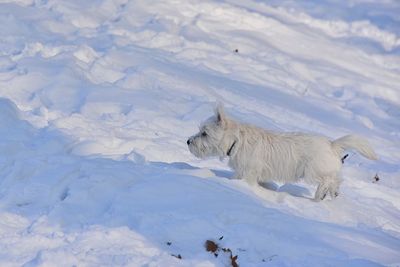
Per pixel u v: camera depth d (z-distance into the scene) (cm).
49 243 739
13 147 995
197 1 2192
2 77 1342
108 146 1096
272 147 998
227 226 806
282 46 2100
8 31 1592
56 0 1844
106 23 1822
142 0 2023
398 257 812
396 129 1745
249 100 1551
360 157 1459
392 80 2100
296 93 1748
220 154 1011
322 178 1000
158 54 1672
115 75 1466
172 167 1009
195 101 1405
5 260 698
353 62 2167
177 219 802
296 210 946
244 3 2503
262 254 767
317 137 1016
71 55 1469
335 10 2727
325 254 780
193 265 725
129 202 834
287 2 2731
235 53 1870
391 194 1250
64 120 1162
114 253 726
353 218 996
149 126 1258
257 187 994
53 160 946
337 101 1833
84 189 856
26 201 855
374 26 2622
